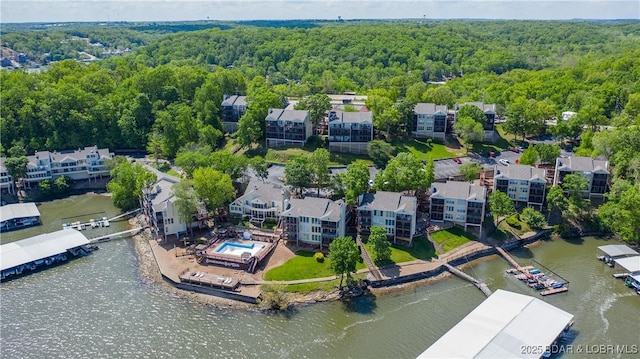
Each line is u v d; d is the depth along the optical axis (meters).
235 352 98.31
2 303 114.50
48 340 101.88
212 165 163.62
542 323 100.38
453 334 97.06
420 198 154.00
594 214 152.00
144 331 105.00
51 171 184.25
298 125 194.50
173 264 130.00
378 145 185.50
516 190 155.62
